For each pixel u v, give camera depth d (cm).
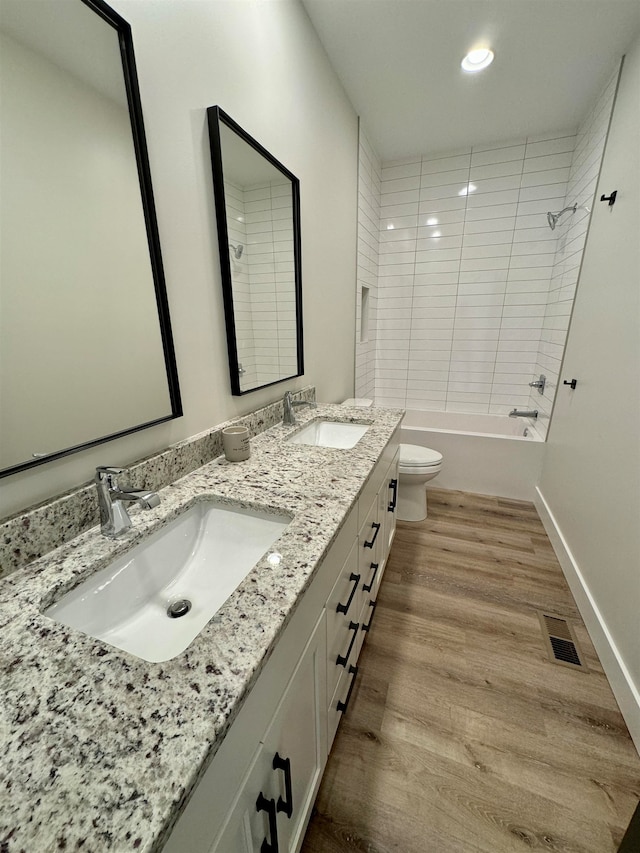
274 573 66
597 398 164
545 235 269
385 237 314
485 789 100
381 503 150
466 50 174
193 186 104
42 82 66
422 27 160
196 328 111
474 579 183
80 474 81
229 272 118
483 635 149
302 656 72
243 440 117
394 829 92
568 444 200
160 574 83
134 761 37
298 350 176
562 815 94
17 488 69
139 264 88
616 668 124
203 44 101
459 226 291
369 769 104
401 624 155
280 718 64
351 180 229
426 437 280
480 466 271
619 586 129
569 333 215
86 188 75
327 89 183
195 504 95
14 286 65
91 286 78
